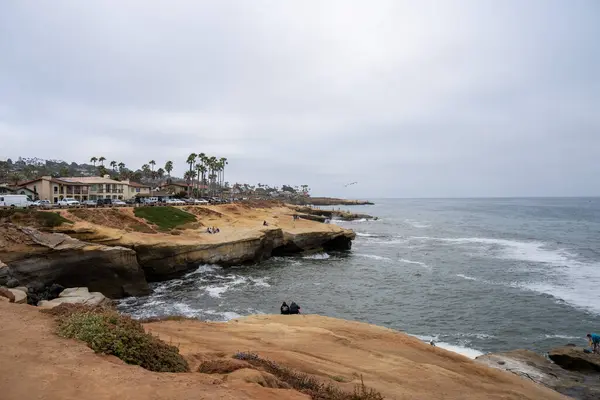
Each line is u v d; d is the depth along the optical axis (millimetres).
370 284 40500
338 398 7953
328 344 14531
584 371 18594
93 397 5762
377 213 180000
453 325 27594
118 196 90312
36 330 8977
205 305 32438
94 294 29016
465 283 39906
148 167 153375
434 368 13359
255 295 35938
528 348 23344
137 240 40000
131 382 6363
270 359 10836
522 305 31797
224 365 8531
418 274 45062
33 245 30594
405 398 9656
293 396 7082
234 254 49625
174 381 6613
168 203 74812
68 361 7129
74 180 85312
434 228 101875
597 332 25844
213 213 69688
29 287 29656
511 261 51281
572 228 94188
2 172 134875
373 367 12289
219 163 135250
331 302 33812
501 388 12820
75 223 39875
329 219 128250
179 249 42812
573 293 34969
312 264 52719
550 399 13016
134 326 9133
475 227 102125
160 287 39000
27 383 6113
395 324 27953
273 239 58062
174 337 12750
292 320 19531
